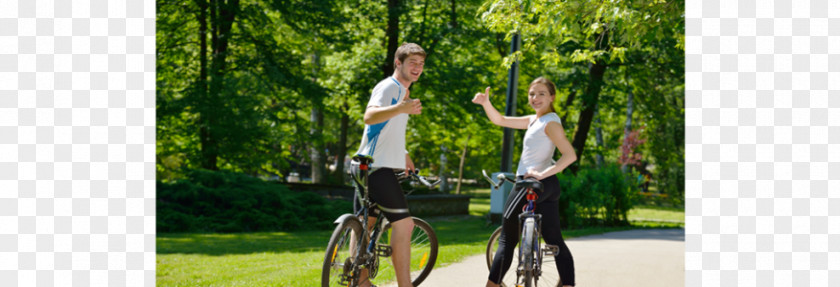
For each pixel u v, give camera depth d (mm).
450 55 20766
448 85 20094
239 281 5805
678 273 6484
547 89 4719
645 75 18625
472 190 40688
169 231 12703
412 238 5297
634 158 31938
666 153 27438
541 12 6738
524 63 19297
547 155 4637
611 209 14602
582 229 13750
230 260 7676
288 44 20656
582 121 18281
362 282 4383
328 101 21281
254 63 18250
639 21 5836
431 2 20703
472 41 20281
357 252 4277
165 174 18797
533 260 4469
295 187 19844
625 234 11664
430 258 5406
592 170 14914
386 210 4301
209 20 18391
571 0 6070
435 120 21562
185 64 18750
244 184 14672
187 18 18234
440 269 6305
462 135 27422
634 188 15367
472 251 7820
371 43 21547
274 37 20422
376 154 4273
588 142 25672
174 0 17500
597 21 6211
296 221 14125
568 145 4508
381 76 20641
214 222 13430
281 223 13938
